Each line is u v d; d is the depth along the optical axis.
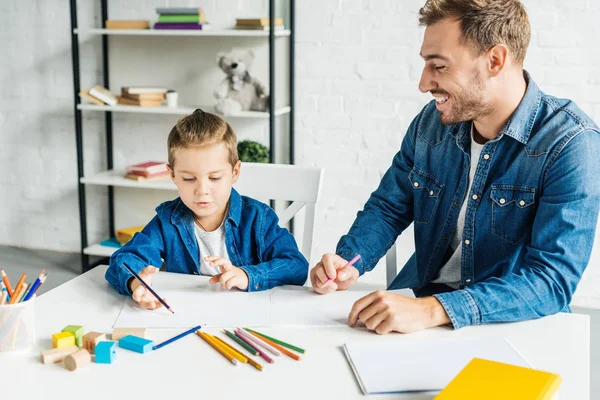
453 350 1.05
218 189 1.42
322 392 0.93
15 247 3.59
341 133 3.01
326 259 1.32
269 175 1.74
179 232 1.51
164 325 1.15
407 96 2.90
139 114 3.27
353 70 2.94
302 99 3.03
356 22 2.89
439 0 1.26
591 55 2.63
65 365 1.00
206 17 3.08
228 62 2.86
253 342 1.07
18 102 3.42
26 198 3.53
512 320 1.17
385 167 3.00
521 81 1.37
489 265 1.45
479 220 1.43
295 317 1.19
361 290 1.34
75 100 3.10
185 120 1.42
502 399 0.82
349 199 3.07
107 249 3.23
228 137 1.43
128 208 3.42
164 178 3.13
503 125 1.38
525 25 1.30
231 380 0.97
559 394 0.93
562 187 1.29
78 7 3.22
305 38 2.96
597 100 2.66
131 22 2.96
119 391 0.93
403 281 1.65
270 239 1.52
